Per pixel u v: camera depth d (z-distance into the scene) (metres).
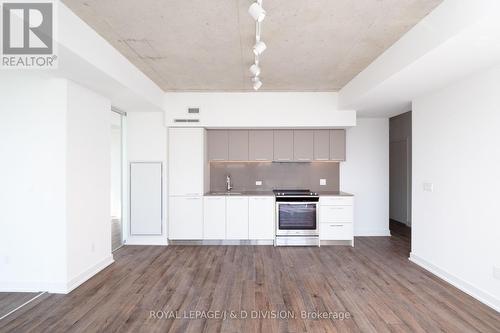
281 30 2.83
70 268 3.24
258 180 5.85
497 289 2.77
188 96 5.11
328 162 5.84
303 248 4.90
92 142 3.72
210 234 5.17
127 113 5.17
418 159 4.06
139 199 5.15
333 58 3.56
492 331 2.41
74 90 3.34
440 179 3.60
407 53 2.86
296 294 3.12
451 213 3.40
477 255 3.01
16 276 3.19
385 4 2.38
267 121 5.10
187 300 2.98
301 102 5.10
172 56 3.50
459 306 2.84
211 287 3.30
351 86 4.42
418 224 4.05
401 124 6.99
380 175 5.79
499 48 2.40
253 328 2.46
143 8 2.44
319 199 5.05
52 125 3.18
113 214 5.40
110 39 3.03
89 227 3.63
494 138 2.81
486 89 2.90
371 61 3.66
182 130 5.19
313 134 5.48
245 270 3.85
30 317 2.64
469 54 2.53
